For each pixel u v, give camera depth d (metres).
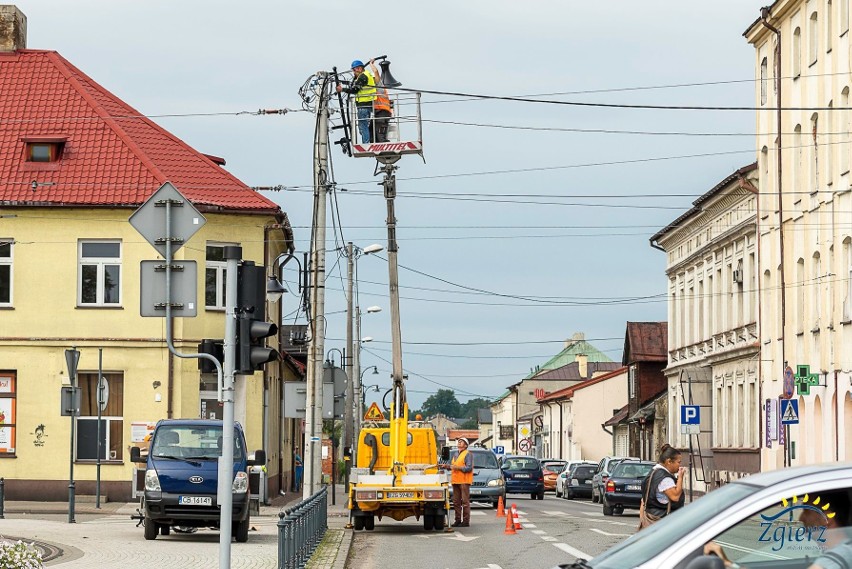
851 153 62.66
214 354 20.14
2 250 60.91
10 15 69.31
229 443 20.09
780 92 74.50
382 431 48.62
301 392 50.62
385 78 43.88
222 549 20.00
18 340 60.34
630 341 126.25
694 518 11.66
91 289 60.78
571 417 162.62
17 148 63.41
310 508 32.47
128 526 43.22
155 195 19.70
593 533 42.50
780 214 74.25
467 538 40.44
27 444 60.00
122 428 60.16
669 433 107.69
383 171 43.84
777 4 73.44
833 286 65.38
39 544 34.16
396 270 43.69
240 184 63.84
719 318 91.12
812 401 68.56
